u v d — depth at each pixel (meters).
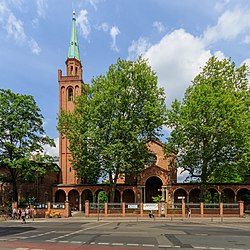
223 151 46.56
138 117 47.75
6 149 49.22
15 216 44.50
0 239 19.28
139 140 46.81
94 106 47.31
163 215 44.03
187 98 48.38
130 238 19.61
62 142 66.69
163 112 48.81
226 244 17.12
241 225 31.58
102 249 15.07
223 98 43.78
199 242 17.83
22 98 50.16
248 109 47.28
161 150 59.12
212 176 48.16
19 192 57.41
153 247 15.81
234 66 48.84
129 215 44.53
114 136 46.00
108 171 47.12
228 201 57.41
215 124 43.66
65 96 68.88
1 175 51.28
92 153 46.84
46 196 61.28
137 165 48.19
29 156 48.59
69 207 47.84
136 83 48.12
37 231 24.95
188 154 46.62
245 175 53.81
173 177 57.69
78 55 73.44
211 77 48.62
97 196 61.12
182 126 45.94
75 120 48.97
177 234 22.19
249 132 44.31
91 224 33.16
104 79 49.09
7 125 49.41
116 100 45.59
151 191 59.59
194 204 44.22
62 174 65.62
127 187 56.59
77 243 17.23
